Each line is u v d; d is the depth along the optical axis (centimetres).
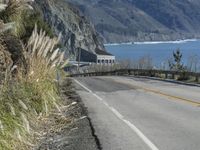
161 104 1888
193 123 1366
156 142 1092
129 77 4438
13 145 941
